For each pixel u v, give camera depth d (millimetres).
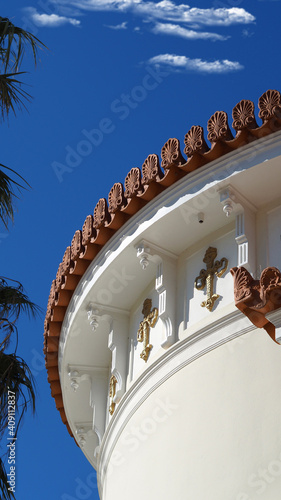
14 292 9539
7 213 9602
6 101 9672
